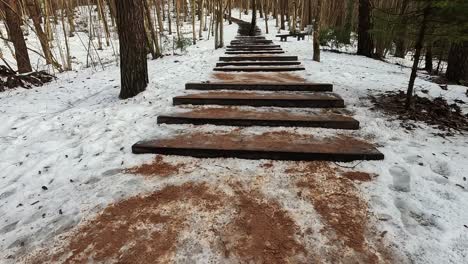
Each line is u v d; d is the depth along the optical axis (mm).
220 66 8359
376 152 3094
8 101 6242
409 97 4422
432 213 2252
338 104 4652
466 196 2436
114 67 10680
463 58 8375
